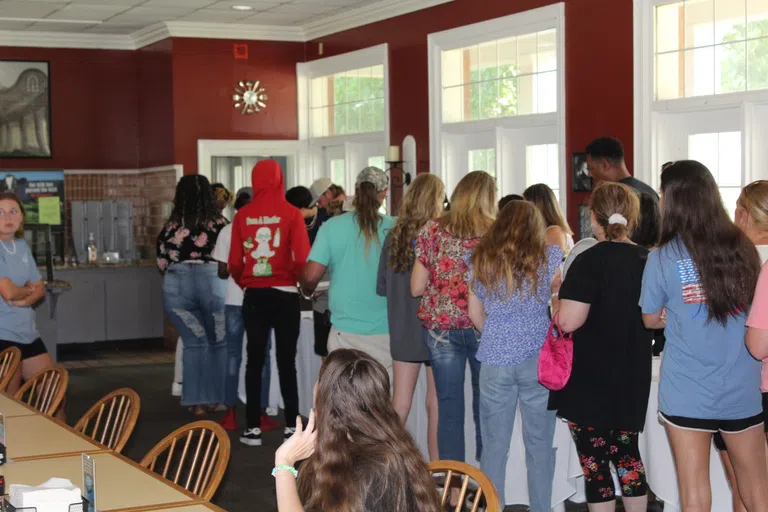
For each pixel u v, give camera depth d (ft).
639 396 11.86
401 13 28.40
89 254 33.55
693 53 20.34
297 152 33.88
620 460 12.37
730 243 10.69
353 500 6.55
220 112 32.91
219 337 22.08
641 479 12.32
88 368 29.91
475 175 13.93
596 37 22.18
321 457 6.74
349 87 31.76
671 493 13.41
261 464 18.49
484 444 13.16
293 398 19.39
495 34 25.13
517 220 12.82
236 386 21.22
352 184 31.86
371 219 16.22
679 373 10.88
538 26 23.80
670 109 20.67
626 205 12.10
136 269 33.42
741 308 10.65
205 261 21.70
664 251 10.98
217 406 23.41
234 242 19.08
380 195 16.65
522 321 12.74
